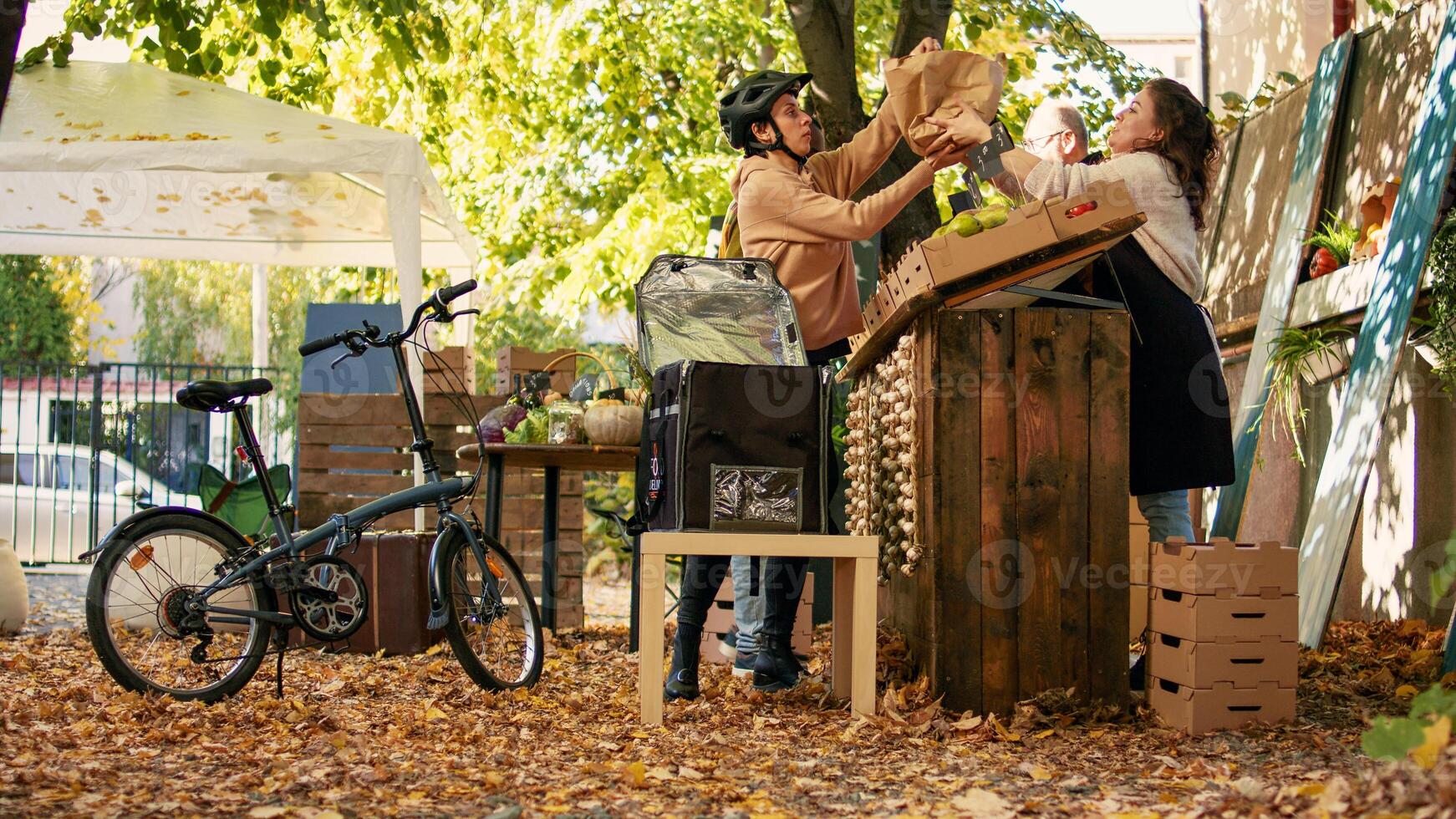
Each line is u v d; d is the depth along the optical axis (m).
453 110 10.66
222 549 4.21
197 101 6.40
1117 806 2.62
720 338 3.99
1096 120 9.00
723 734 3.47
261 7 6.82
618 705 4.01
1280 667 3.49
